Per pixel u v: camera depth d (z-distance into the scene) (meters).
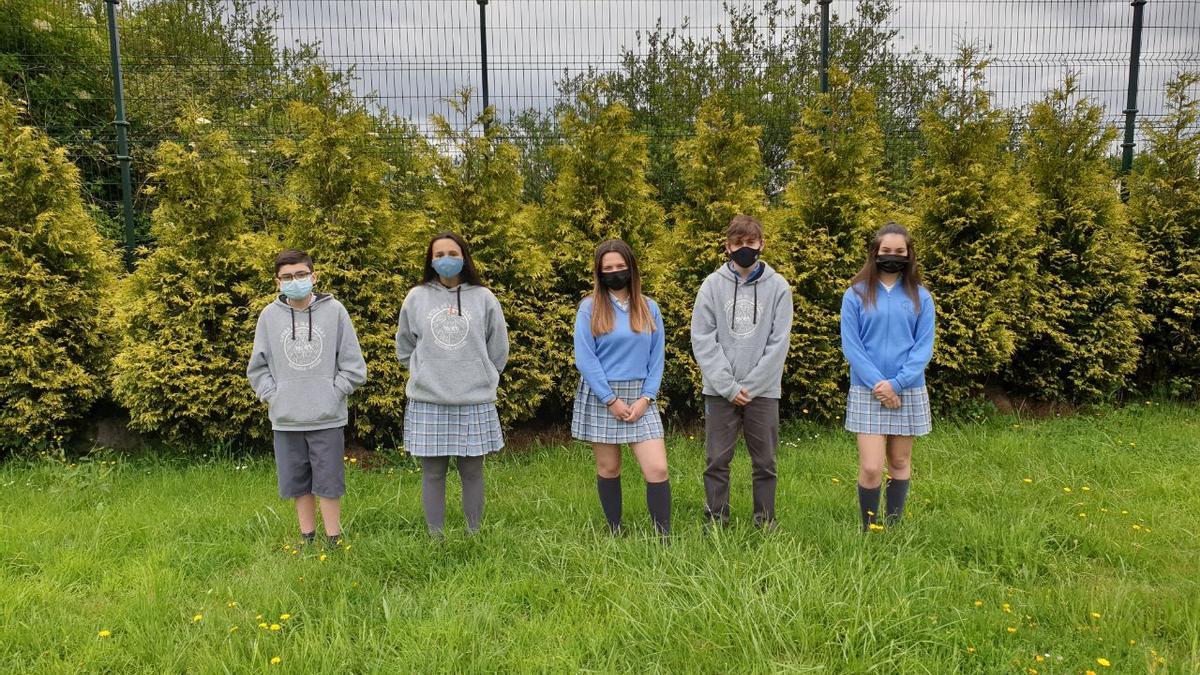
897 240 3.53
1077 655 2.55
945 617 2.77
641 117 9.68
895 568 3.10
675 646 2.61
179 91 7.59
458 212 5.46
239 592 3.09
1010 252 6.13
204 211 5.30
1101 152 6.44
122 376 5.11
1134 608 2.85
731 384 3.48
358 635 2.74
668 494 3.59
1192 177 6.79
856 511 3.99
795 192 6.06
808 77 9.34
